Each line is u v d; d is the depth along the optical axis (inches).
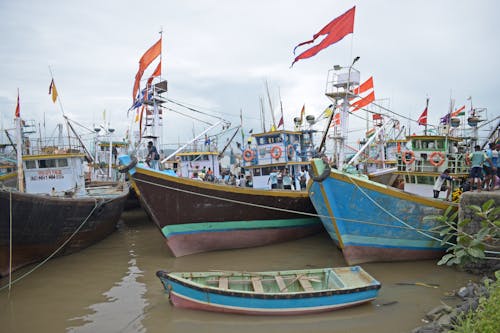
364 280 350.6
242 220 542.3
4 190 390.9
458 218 421.1
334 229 451.5
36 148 820.6
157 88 631.8
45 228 458.0
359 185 418.9
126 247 598.9
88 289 398.0
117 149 1365.7
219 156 1110.4
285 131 810.8
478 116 756.6
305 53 563.2
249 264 477.4
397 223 438.9
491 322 190.2
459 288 366.6
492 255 387.5
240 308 311.6
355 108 821.2
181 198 496.4
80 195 733.3
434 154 591.8
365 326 292.8
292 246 573.9
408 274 414.0
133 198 1022.4
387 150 1189.7
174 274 346.9
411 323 296.2
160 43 615.8
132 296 374.9
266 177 837.8
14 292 391.5
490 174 519.8
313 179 427.5
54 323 317.7
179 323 305.4
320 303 311.3
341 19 537.3
